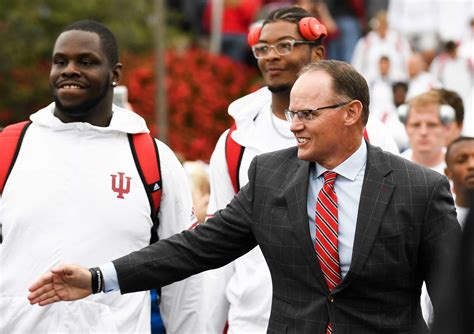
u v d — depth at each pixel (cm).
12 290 1366
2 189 1377
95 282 1226
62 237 1358
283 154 1240
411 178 1179
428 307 1454
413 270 1170
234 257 1256
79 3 3734
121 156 1389
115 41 1416
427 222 1166
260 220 1213
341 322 1161
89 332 1367
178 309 1459
